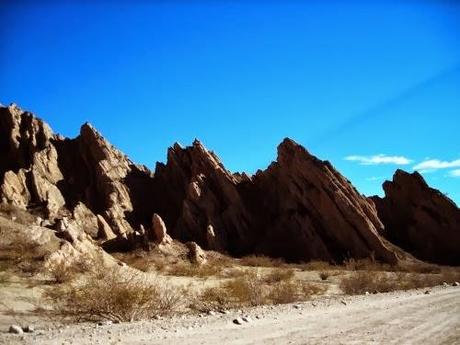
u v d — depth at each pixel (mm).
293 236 60688
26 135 82750
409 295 20875
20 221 39281
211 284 26094
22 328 11141
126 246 47281
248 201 68438
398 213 69250
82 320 13383
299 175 64125
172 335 9398
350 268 47000
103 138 83750
